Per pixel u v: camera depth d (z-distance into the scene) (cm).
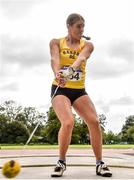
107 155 982
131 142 10500
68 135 477
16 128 8588
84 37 522
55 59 503
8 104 9012
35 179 449
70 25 509
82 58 498
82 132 7569
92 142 496
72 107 518
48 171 538
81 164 616
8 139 8556
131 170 557
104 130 9288
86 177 470
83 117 503
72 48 513
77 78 500
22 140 8506
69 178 460
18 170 351
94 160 739
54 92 497
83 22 508
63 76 485
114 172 527
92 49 523
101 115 9244
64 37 523
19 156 885
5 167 347
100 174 484
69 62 511
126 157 880
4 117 8769
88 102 502
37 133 7612
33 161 720
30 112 8675
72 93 498
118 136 10306
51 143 7438
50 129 7456
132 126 10744
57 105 487
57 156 888
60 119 481
